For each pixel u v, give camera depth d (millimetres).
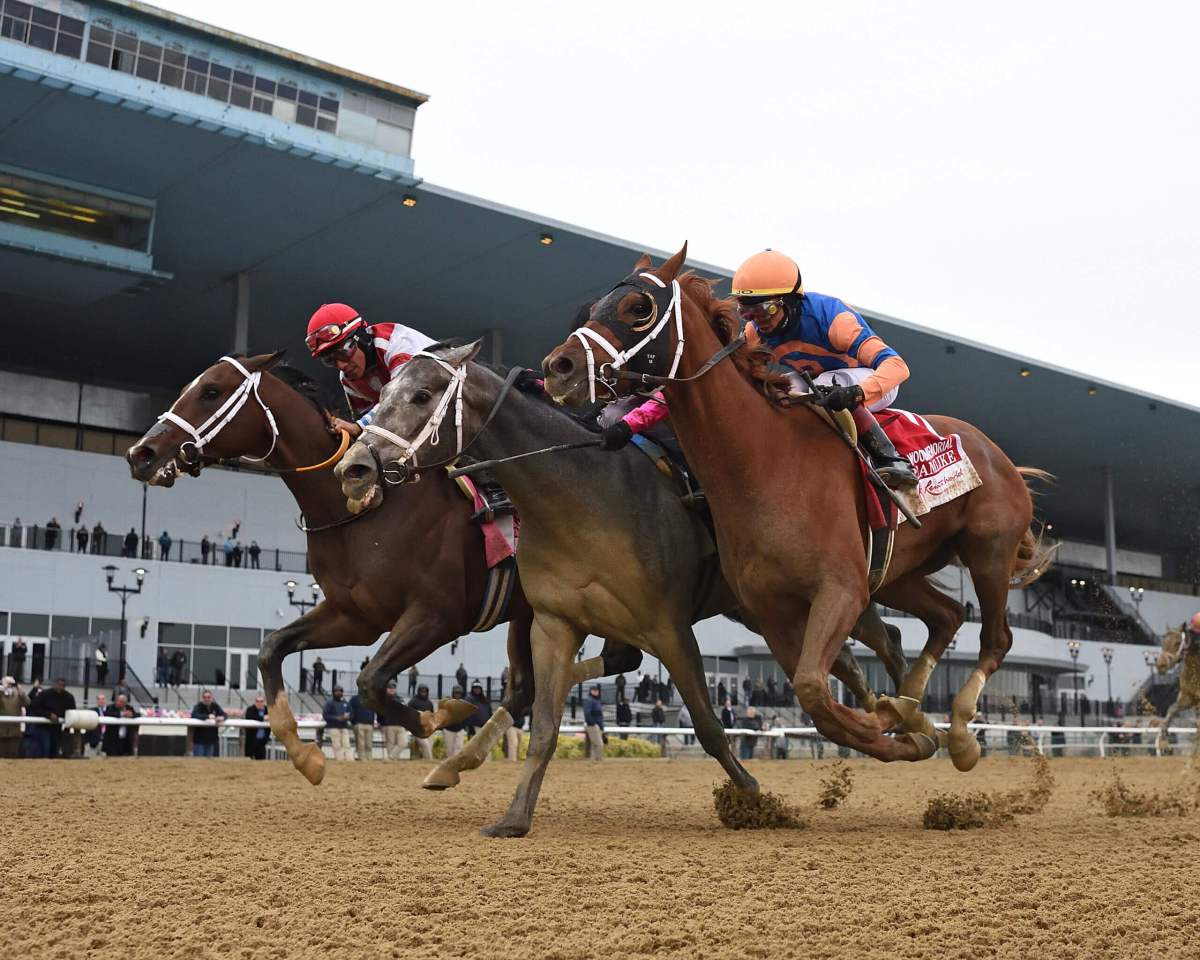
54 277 28344
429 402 5203
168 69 25391
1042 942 3170
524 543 5516
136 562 31734
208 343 36875
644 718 29453
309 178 26188
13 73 22094
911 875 4137
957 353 35969
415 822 6160
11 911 3533
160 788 9461
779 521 4969
